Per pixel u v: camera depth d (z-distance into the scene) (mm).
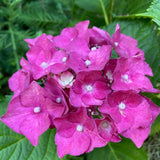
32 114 201
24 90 193
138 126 198
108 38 221
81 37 226
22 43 362
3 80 381
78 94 196
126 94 194
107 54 195
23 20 388
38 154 254
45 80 219
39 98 196
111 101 193
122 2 347
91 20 369
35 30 413
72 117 193
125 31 314
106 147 279
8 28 425
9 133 252
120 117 197
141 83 206
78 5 375
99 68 189
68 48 212
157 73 292
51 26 403
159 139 316
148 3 313
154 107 212
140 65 210
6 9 366
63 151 199
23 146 253
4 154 245
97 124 194
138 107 200
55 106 194
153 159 315
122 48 232
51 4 435
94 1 372
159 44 297
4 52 411
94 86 200
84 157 290
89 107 203
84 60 205
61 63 202
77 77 188
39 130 192
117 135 202
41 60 219
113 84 190
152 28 303
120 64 196
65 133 202
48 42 221
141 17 308
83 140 203
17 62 357
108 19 372
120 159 270
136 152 268
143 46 302
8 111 197
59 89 192
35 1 437
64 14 420
